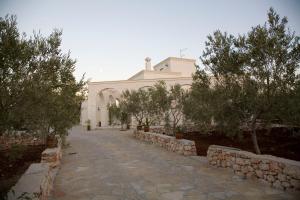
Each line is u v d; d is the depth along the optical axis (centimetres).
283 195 459
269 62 655
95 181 602
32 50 577
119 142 1456
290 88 632
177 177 627
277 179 505
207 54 794
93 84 2773
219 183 559
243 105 686
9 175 620
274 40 629
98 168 753
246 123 761
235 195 471
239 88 691
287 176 481
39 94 545
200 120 1094
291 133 1119
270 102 654
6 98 492
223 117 716
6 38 495
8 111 481
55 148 834
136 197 479
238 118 706
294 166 465
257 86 661
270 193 474
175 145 1052
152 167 755
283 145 931
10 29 516
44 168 511
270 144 980
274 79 643
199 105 1095
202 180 590
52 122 841
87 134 2055
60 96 737
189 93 1486
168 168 737
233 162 660
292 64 630
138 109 1794
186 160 862
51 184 557
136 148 1198
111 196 488
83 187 553
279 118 690
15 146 514
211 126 1165
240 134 773
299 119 629
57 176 656
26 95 519
